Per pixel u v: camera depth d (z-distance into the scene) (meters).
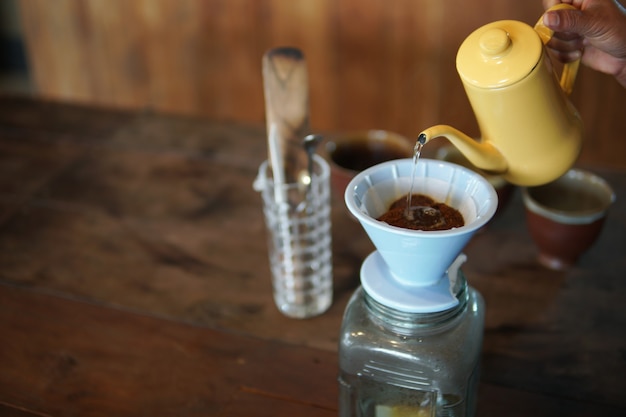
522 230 1.12
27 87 3.33
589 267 1.05
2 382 0.93
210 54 2.24
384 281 0.78
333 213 1.18
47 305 1.03
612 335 0.96
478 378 0.86
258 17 2.12
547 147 0.85
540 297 1.01
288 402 0.89
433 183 0.80
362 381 0.81
